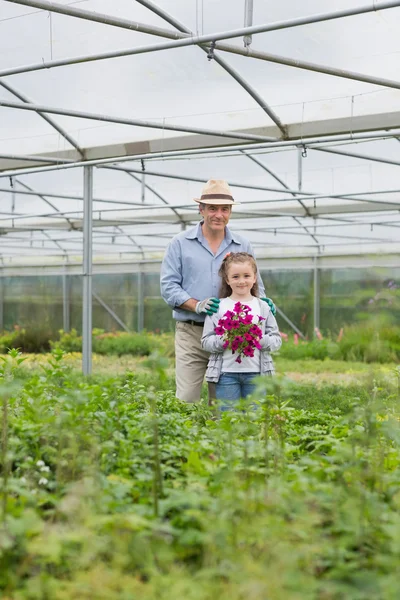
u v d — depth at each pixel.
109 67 9.41
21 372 10.91
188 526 2.93
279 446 4.09
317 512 2.98
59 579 2.61
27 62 9.40
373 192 13.59
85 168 11.55
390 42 8.20
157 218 18.83
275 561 2.39
